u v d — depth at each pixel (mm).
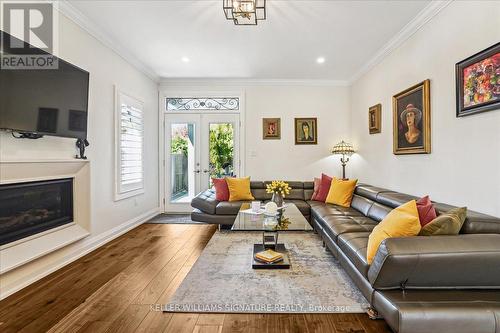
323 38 3518
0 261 2090
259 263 2676
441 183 2686
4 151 2201
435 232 1789
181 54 4074
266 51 3951
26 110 2236
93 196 3285
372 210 3188
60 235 2709
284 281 2379
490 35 2088
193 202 4289
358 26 3186
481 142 2193
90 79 3234
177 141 5480
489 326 1455
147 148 4906
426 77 2922
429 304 1516
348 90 5422
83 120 2912
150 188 5059
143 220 4711
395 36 3434
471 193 2301
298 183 4828
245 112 5438
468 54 2312
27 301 2078
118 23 3145
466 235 1667
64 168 2764
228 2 2617
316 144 5434
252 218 3047
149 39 3559
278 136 5434
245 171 5457
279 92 5426
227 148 5484
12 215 2246
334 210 3574
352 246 2219
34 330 1734
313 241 3490
